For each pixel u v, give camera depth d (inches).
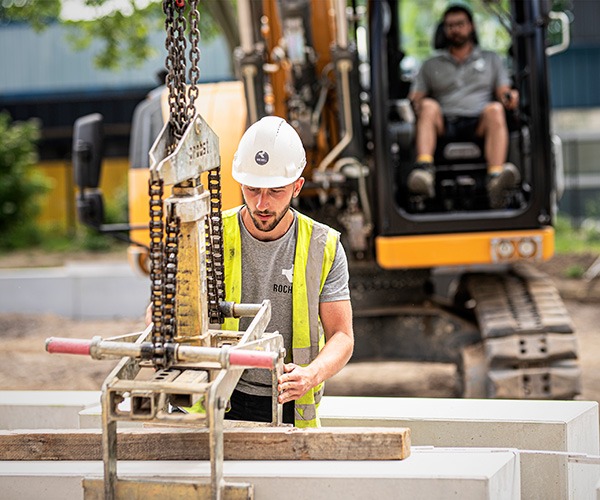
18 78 1406.3
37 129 1318.9
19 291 763.4
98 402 283.6
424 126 422.3
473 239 404.8
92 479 183.3
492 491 185.0
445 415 254.2
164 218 186.1
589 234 1126.4
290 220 217.8
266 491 185.5
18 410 280.5
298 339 217.0
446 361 444.5
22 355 569.0
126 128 1389.0
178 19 187.9
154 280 181.3
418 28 824.3
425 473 185.8
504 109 439.2
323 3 409.4
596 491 199.6
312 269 217.0
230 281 218.7
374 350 452.8
